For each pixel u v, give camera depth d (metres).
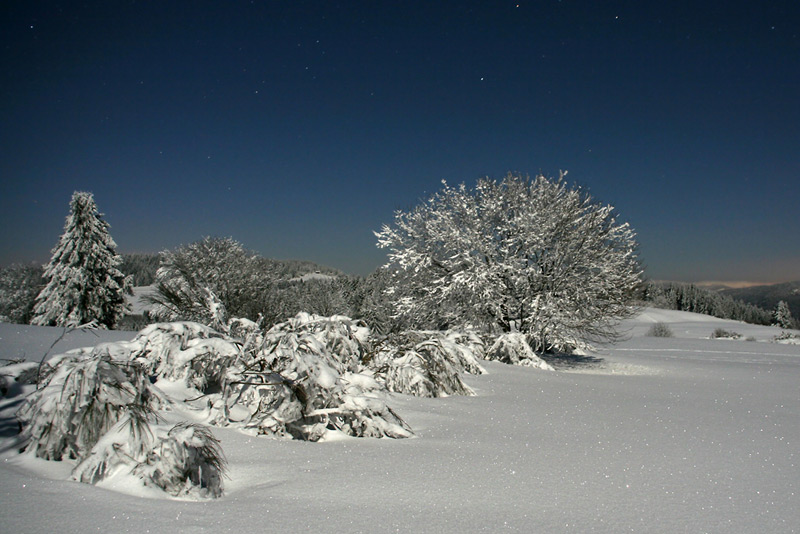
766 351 24.47
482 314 17.38
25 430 3.71
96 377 3.84
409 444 4.54
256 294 25.38
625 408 7.13
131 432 3.36
